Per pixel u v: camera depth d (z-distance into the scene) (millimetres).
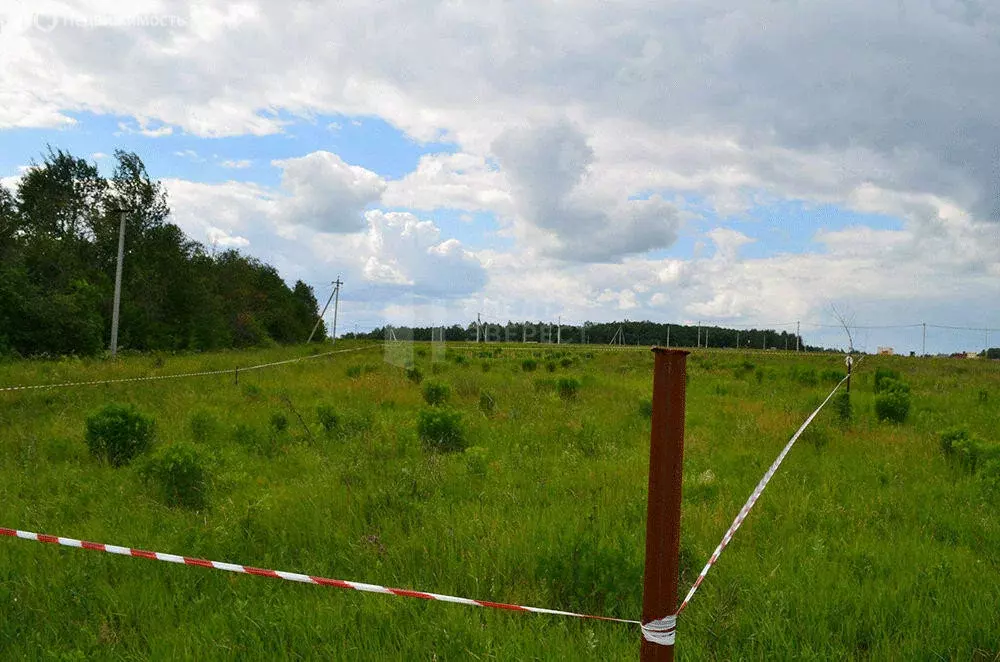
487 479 7281
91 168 44125
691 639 3672
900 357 43562
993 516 6102
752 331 87312
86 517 6098
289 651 3594
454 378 18875
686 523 5664
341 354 32875
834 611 3977
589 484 7074
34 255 32625
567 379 15266
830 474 7844
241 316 48406
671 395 2236
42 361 23938
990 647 3668
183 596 4234
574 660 3381
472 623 3795
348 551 5008
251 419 11422
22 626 3818
